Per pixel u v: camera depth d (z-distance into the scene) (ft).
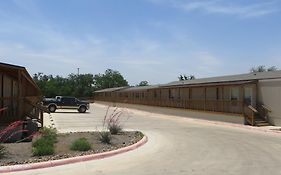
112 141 55.21
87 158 41.04
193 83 140.15
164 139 62.75
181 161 40.06
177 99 148.05
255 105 96.94
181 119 123.65
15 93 86.79
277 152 47.42
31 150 42.98
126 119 123.34
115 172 33.94
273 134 73.05
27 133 60.80
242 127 90.12
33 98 95.66
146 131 78.84
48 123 99.66
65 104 161.79
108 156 43.80
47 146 43.06
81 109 161.58
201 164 38.14
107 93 305.32
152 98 185.16
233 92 109.60
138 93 218.79
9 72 67.00
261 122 92.32
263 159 41.57
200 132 76.79
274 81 90.94
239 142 58.59
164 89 172.14
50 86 321.11
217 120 110.83
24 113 64.69
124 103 245.45
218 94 119.85
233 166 37.01
